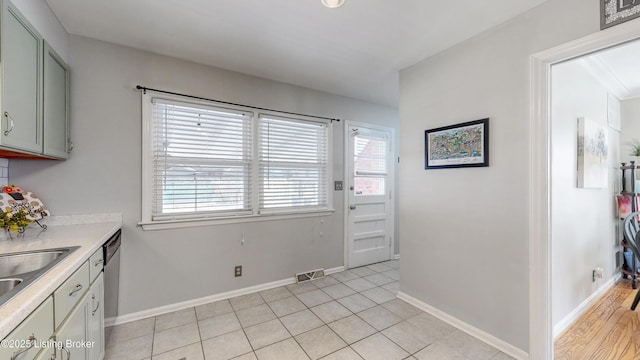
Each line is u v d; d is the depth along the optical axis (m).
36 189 2.02
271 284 3.05
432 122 2.47
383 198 4.06
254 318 2.37
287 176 3.20
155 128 2.46
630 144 3.50
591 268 2.68
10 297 0.87
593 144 2.63
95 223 2.19
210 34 2.14
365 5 1.77
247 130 2.92
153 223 2.40
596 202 2.79
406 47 2.32
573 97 2.40
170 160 2.52
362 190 3.84
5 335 0.74
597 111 2.83
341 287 3.07
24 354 0.85
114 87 2.28
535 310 1.77
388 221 4.12
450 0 1.71
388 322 2.31
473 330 2.12
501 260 1.95
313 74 2.91
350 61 2.60
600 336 2.13
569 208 2.33
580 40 1.57
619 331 2.20
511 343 1.89
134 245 2.35
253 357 1.85
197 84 2.62
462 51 2.22
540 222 1.75
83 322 1.37
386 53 2.43
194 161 2.62
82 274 1.35
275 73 2.88
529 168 1.79
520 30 1.84
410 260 2.68
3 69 1.25
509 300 1.90
